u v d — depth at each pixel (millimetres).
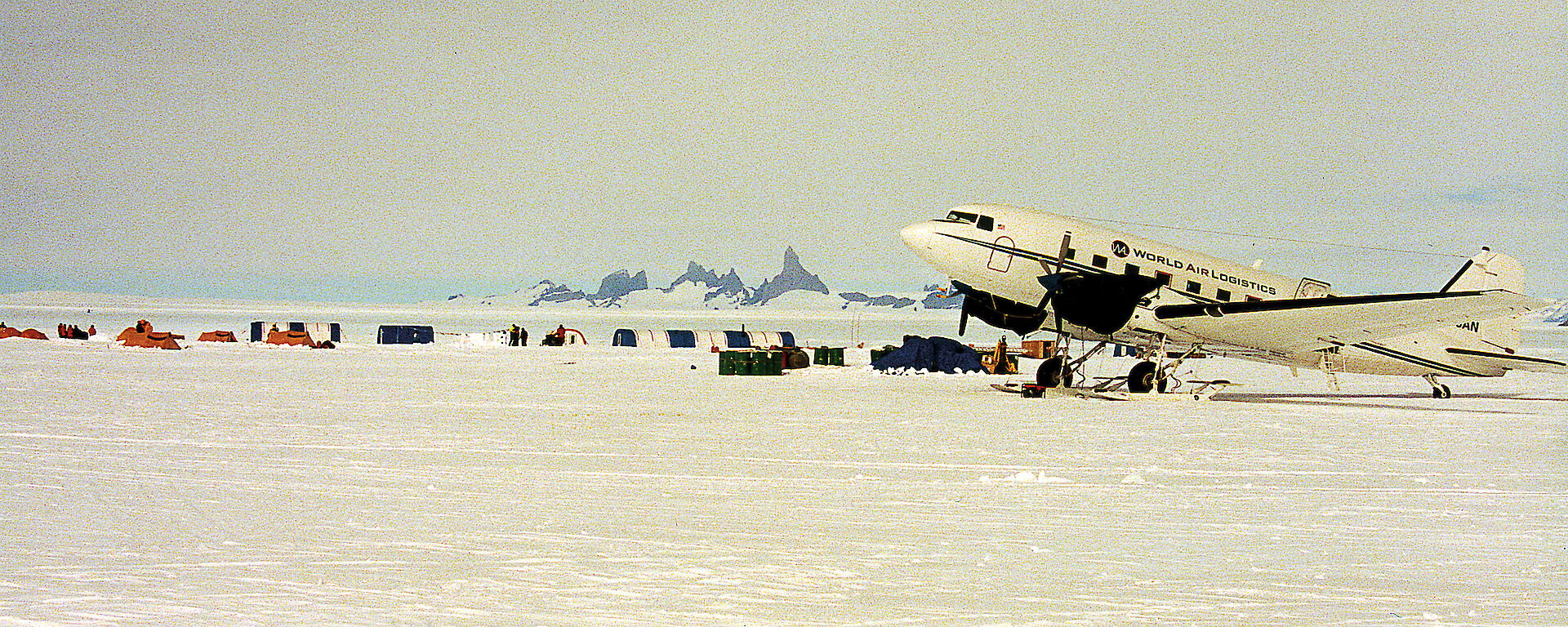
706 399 25078
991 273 26484
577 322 169375
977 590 7512
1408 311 24906
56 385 27516
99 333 74562
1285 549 8891
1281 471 13516
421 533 9297
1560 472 13562
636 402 24172
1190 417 21547
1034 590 7527
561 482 12234
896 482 12320
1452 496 11578
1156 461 14422
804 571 8023
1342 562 8422
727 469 13320
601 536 9250
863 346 61812
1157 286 26266
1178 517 10289
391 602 7090
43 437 16234
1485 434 18531
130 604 6969
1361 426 19828
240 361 41000
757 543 8992
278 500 10914
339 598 7160
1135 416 21797
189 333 85812
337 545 8781
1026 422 20047
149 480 12133
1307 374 41781
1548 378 38719
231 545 8773
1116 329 25828
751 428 18500
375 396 25031
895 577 7867
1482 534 9523
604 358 47250
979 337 117312
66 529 9336
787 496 11328
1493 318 24844
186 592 7289
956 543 9047
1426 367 28766
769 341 64812
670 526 9703
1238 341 27000
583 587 7520
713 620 6742
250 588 7406
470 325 141500
